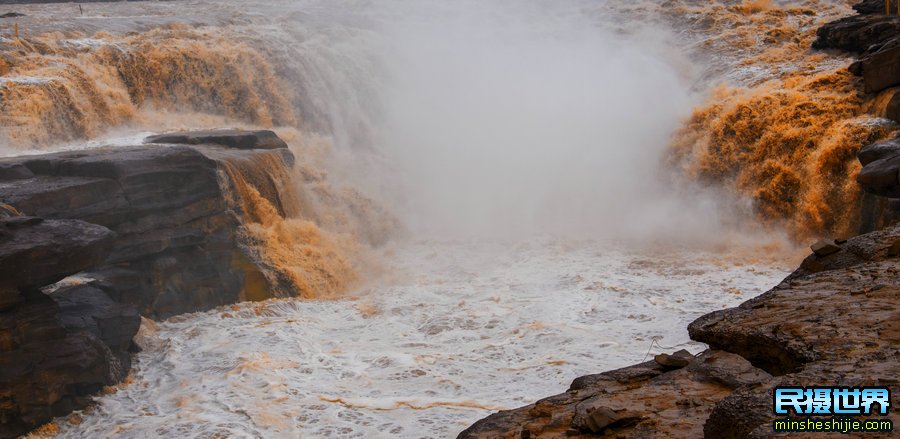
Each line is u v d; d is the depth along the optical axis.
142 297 12.59
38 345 9.46
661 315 12.62
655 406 4.32
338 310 13.60
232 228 13.87
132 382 10.56
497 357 11.15
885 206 14.34
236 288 13.65
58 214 11.38
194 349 11.55
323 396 9.89
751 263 15.56
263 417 9.30
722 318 4.93
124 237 12.31
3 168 12.13
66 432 9.32
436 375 10.52
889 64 16.98
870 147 13.16
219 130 17.09
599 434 4.12
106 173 12.25
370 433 8.88
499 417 4.93
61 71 16.44
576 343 11.47
